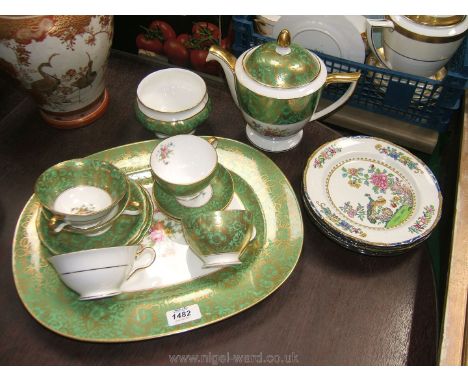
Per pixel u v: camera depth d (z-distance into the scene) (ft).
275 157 2.79
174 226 2.40
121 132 2.92
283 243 2.32
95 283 1.94
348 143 2.65
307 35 3.14
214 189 2.50
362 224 2.36
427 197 2.44
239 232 2.18
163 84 2.81
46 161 2.75
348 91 2.63
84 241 2.27
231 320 2.14
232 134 2.92
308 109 2.44
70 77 2.43
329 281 2.28
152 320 2.05
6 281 2.23
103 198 2.37
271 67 2.33
